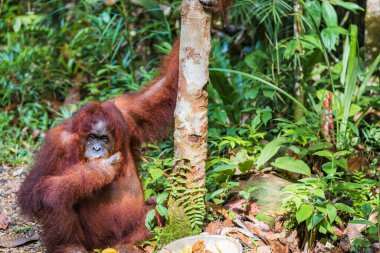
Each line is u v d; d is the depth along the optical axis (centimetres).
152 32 714
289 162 468
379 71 605
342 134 516
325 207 411
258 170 499
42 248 438
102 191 420
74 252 404
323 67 597
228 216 436
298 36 552
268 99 616
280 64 603
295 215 423
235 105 607
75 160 408
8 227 469
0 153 604
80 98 724
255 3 590
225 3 500
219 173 467
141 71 664
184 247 386
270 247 411
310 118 551
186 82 399
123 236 434
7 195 523
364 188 438
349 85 532
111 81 708
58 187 394
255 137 512
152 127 454
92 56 739
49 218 401
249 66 614
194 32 391
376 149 547
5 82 709
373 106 555
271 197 464
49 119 688
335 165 456
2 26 823
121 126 413
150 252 414
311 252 421
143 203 436
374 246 417
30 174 418
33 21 793
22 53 741
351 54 537
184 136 406
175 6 710
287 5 538
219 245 387
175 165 413
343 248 422
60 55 764
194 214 411
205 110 405
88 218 421
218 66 643
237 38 696
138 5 723
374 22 600
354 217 429
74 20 805
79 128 404
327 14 563
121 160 416
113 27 729
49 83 738
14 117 693
